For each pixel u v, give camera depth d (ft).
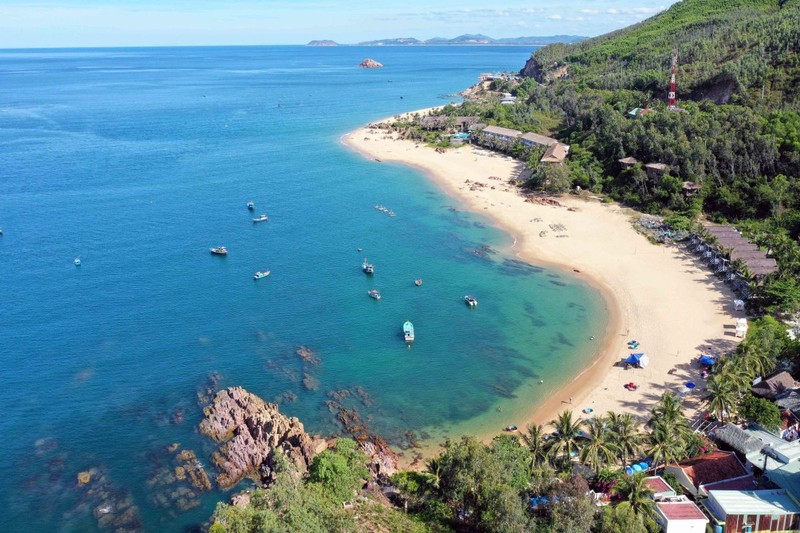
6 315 396.37
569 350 354.74
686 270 442.09
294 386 324.19
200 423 291.58
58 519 239.50
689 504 219.20
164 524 237.25
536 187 634.43
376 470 260.83
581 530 195.62
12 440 282.97
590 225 534.78
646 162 603.26
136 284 442.50
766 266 403.34
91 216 584.40
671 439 246.06
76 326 383.86
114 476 261.44
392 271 461.37
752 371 294.66
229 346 361.71
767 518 212.64
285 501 197.67
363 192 648.38
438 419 299.38
